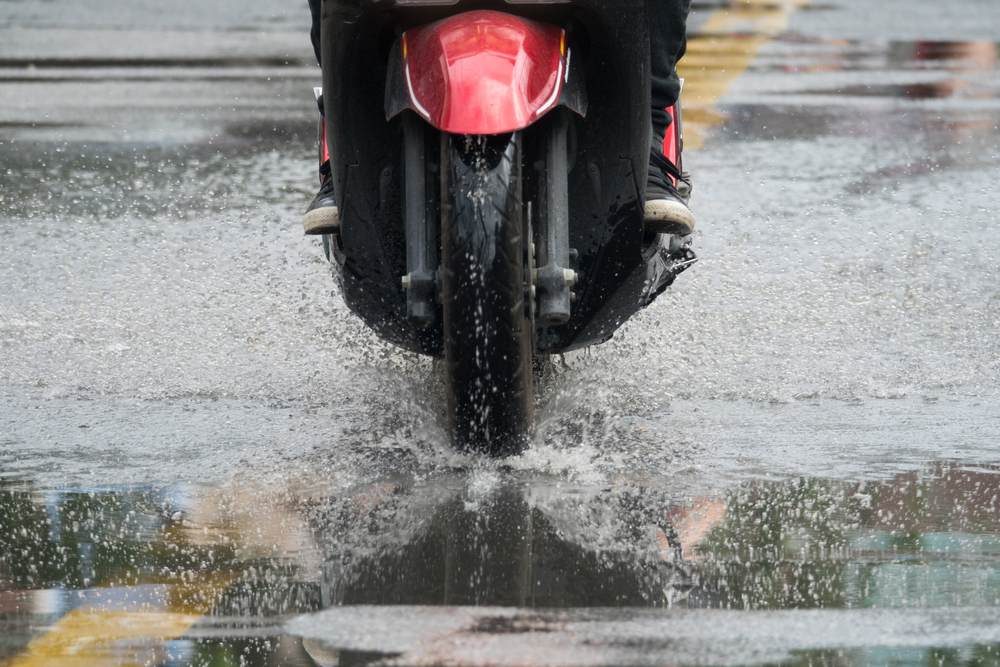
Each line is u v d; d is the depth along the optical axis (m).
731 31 61.00
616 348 15.56
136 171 28.89
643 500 10.04
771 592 7.94
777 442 12.01
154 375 14.71
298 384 14.30
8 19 62.03
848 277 19.48
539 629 7.30
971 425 12.71
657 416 13.03
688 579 8.22
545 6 9.75
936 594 7.93
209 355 15.48
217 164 29.98
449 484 10.51
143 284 18.86
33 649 7.14
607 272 10.91
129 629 7.43
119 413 13.22
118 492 10.38
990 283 19.20
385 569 8.43
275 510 9.85
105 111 37.56
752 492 10.29
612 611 7.60
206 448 11.84
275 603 7.83
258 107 38.50
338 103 10.19
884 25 63.41
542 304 10.02
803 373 14.81
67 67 47.00
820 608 7.67
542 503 9.94
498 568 8.42
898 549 8.85
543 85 9.55
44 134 33.69
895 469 11.03
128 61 48.72
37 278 19.22
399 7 9.70
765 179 28.59
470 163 9.38
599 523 9.42
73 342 16.03
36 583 8.27
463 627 7.34
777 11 70.25
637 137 10.34
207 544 9.02
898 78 45.59
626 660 6.83
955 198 26.33
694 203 25.78
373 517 9.61
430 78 9.48
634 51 9.97
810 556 8.67
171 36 56.38
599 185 10.48
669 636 7.20
